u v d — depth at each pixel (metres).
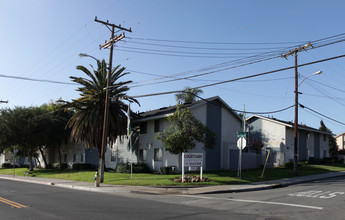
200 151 27.91
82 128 28.45
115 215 9.54
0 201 12.56
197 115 28.06
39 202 12.38
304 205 11.65
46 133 36.47
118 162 34.16
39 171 36.22
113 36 22.53
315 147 44.50
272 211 10.43
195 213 10.02
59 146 41.62
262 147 37.47
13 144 35.62
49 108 39.78
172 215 9.62
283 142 37.66
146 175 24.17
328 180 22.55
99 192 17.00
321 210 10.59
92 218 9.03
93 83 29.19
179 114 23.00
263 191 16.67
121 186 18.80
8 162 56.97
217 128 29.92
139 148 31.48
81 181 23.45
